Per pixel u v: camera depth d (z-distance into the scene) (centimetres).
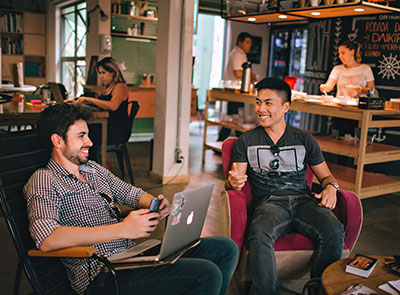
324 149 386
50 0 819
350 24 613
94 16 567
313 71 694
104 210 178
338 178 393
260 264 202
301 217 224
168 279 158
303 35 799
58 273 169
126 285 156
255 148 241
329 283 169
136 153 604
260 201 236
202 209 176
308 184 264
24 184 174
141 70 727
